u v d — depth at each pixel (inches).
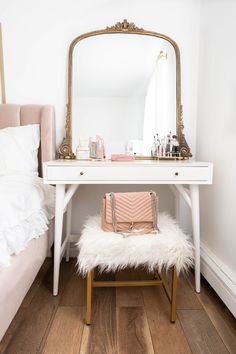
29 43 71.4
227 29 56.1
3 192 43.4
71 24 71.1
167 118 73.4
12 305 35.5
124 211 51.0
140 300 54.9
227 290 50.6
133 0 71.1
